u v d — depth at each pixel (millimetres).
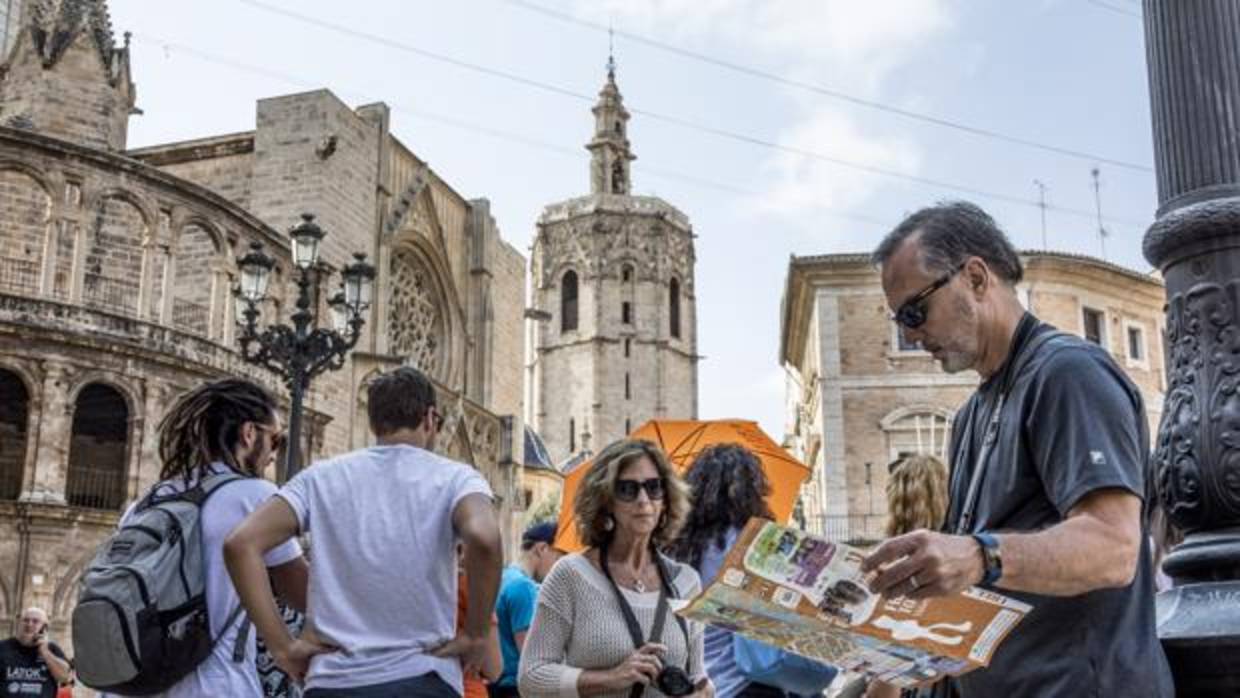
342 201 49125
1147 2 5219
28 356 32875
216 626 5285
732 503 6613
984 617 3162
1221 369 4617
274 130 48781
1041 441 3326
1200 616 4203
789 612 3355
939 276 3588
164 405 35094
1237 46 4953
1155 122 5086
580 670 5578
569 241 106062
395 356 47688
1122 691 3271
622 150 113000
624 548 5879
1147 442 3436
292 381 19781
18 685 12273
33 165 34938
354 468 5359
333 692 4887
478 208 61594
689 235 109875
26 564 31984
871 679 4211
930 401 42750
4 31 54500
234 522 5422
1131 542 3062
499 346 62938
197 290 45406
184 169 50438
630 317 104562
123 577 5012
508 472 58438
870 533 41625
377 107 52656
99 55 43625
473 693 7496
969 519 3637
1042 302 44344
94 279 40938
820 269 44125
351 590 5082
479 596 5094
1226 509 4527
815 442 49781
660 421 10016
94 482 35375
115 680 4984
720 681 6453
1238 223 4664
